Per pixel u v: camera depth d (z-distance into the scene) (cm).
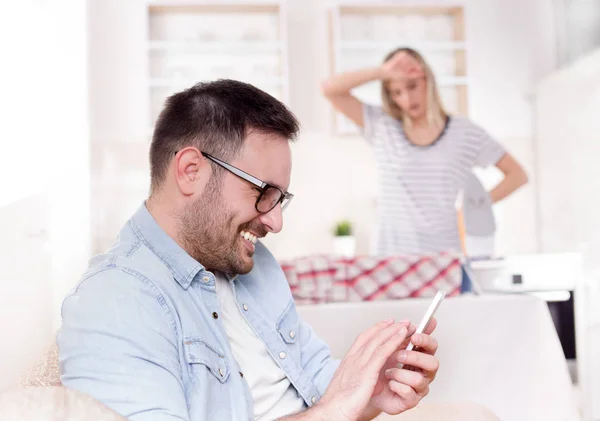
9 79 138
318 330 190
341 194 393
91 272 90
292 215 389
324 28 397
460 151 307
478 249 320
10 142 137
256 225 100
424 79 303
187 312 90
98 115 379
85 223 231
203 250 98
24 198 136
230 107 96
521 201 409
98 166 378
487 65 416
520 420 190
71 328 83
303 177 391
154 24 386
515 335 194
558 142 381
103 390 79
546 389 192
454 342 192
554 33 418
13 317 124
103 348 81
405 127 306
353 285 202
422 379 93
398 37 401
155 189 100
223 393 91
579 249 351
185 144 96
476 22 415
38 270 140
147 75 379
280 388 106
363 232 393
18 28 146
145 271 89
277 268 116
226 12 390
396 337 89
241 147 96
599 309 259
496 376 192
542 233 399
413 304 194
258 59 391
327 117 395
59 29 244
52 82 218
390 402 97
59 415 65
